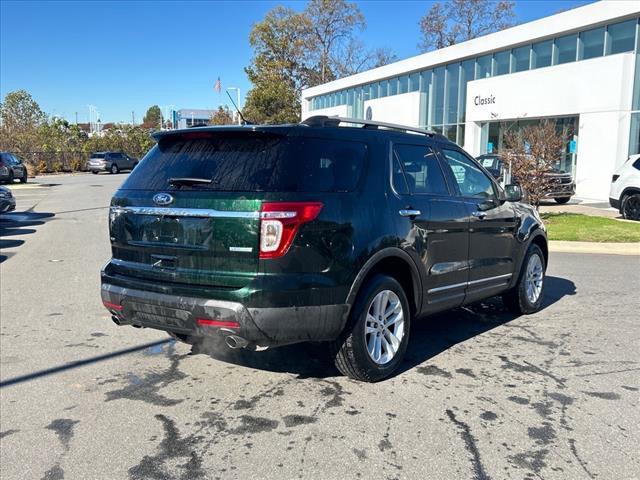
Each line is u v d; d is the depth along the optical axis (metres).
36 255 10.86
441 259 4.97
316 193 3.97
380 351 4.52
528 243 6.30
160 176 4.37
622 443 3.53
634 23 20.66
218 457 3.41
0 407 4.14
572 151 22.69
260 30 63.62
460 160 5.60
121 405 4.16
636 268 9.54
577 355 5.14
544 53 24.94
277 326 3.83
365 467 3.28
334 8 62.66
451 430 3.71
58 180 37.34
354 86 42.69
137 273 4.33
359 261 4.14
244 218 3.81
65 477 3.23
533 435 3.64
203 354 5.25
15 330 6.02
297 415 3.96
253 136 4.10
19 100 51.56
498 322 6.25
